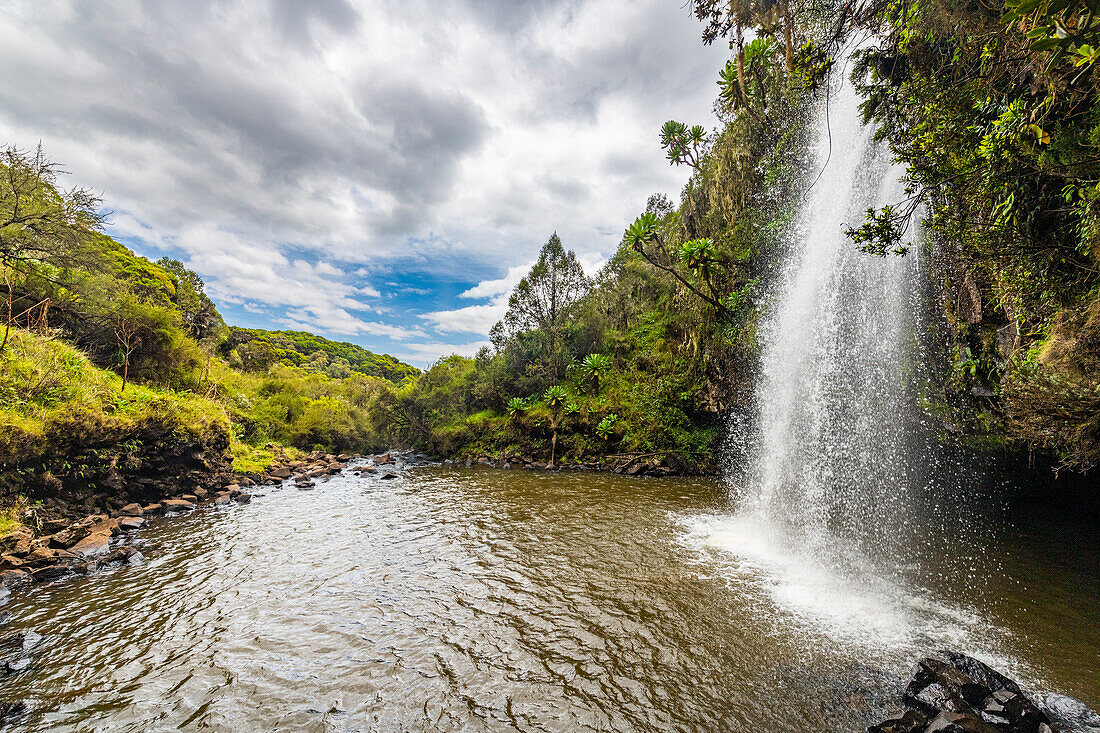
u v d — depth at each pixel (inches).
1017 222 260.4
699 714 209.0
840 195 550.0
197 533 517.7
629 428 1098.7
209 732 196.5
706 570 396.8
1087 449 290.8
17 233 665.6
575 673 242.5
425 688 229.3
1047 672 241.3
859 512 526.0
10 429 455.8
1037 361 294.2
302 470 1006.4
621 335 1352.1
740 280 904.3
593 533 516.1
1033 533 504.7
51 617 306.8
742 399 869.2
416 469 1112.8
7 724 201.2
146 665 249.6
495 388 1435.8
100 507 554.9
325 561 423.5
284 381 1653.5
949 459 534.0
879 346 515.5
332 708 213.3
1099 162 204.7
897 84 325.7
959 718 180.4
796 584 365.4
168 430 667.4
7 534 410.3
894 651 263.0
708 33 377.1
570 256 1596.9
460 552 449.1
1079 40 101.5
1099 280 251.9
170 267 2000.5
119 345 854.5
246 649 266.4
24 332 607.5
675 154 1091.3
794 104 755.4
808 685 230.7
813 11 343.0
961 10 247.6
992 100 249.4
